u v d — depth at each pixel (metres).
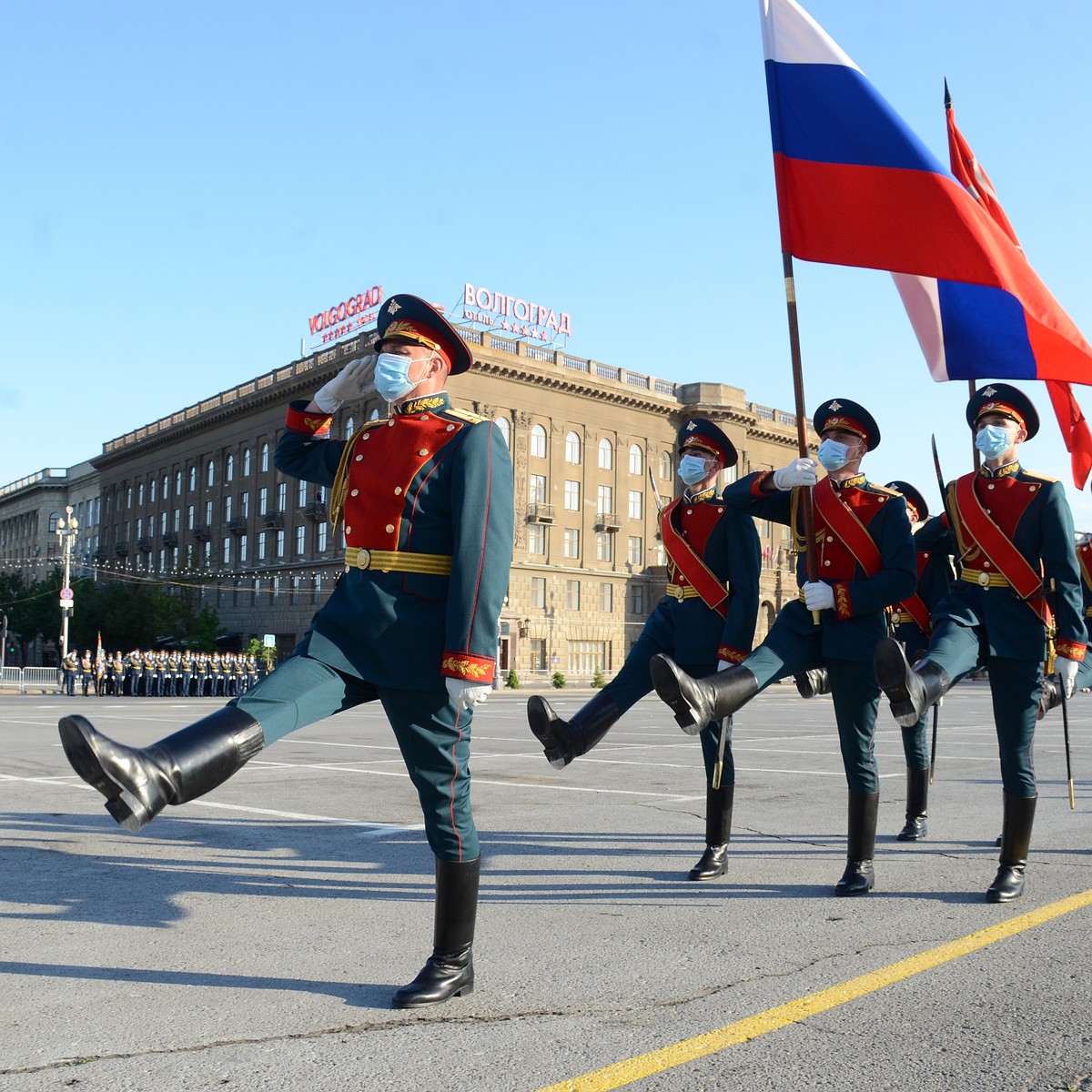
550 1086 3.13
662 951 4.61
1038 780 11.46
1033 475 5.95
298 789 9.98
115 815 3.18
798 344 5.79
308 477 4.62
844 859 6.74
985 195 8.38
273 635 61.44
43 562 93.81
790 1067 3.30
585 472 60.00
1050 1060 3.38
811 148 6.09
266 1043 3.48
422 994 3.87
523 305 59.56
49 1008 3.81
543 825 8.01
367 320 58.25
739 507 6.11
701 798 9.51
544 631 57.53
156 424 77.19
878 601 5.70
